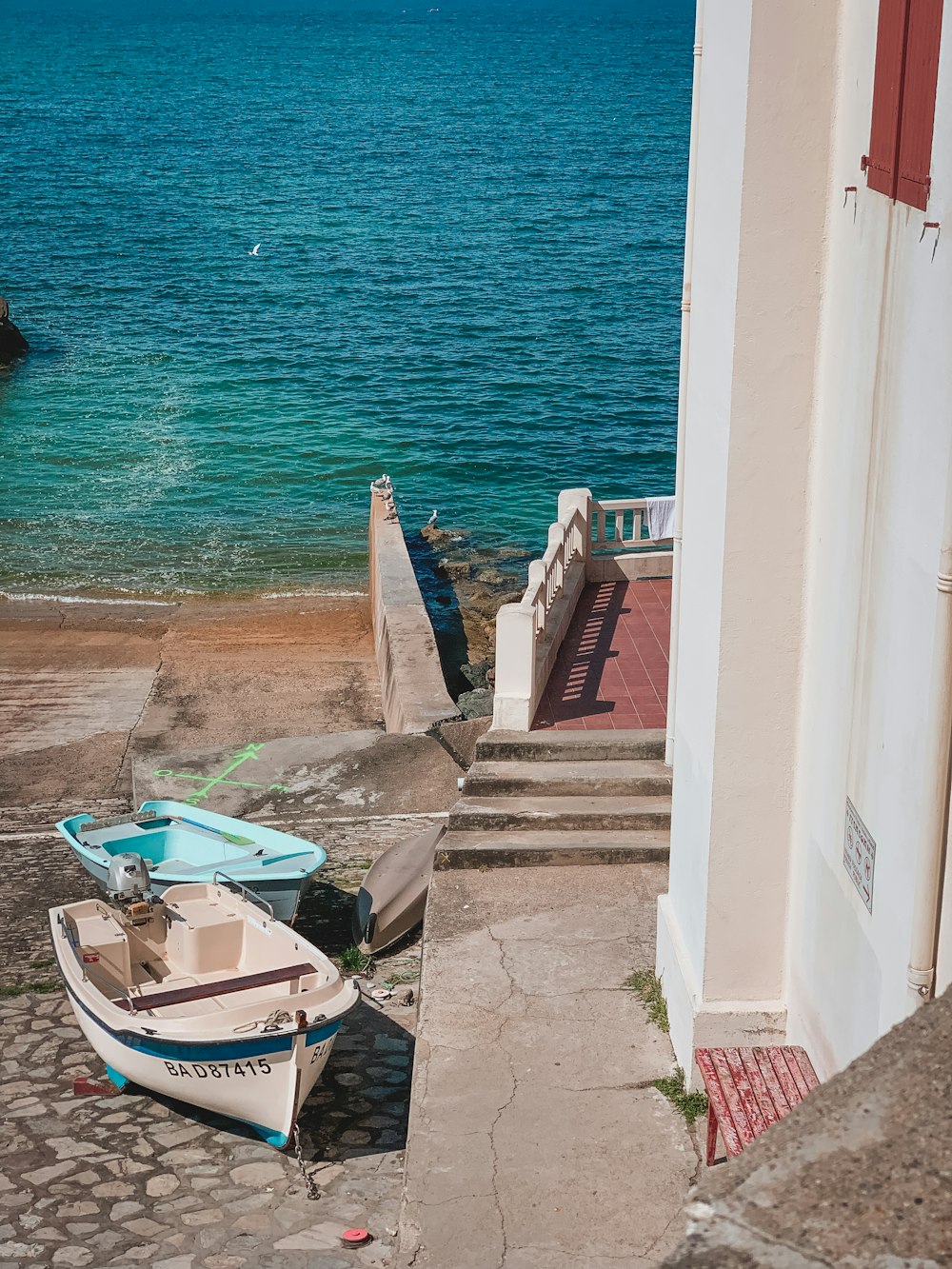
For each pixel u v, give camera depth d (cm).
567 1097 856
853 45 658
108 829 1377
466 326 5466
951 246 532
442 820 1532
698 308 812
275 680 2414
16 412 4316
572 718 1388
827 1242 258
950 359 535
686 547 862
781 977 830
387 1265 770
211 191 8825
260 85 16988
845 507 685
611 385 4681
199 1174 894
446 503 3606
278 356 5003
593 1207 753
